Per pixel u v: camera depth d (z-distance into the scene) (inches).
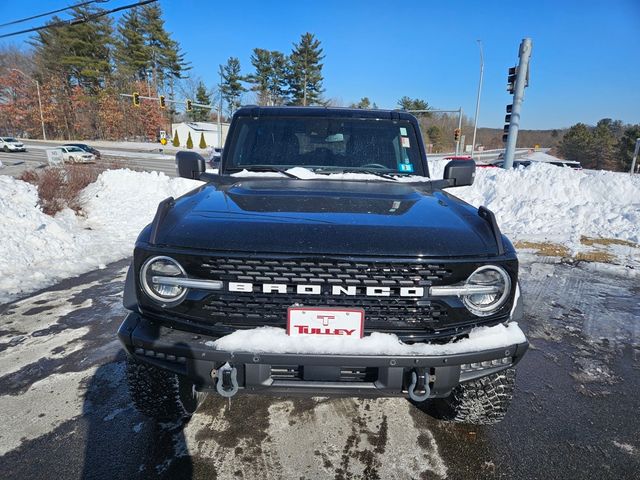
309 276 73.5
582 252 282.8
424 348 74.0
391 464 92.3
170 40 2797.7
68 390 120.0
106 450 95.9
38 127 2664.9
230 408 111.4
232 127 130.2
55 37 2476.6
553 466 92.7
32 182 373.7
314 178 111.8
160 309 77.7
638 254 279.9
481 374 80.6
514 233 333.7
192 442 98.7
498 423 106.8
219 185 110.6
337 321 73.1
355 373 76.3
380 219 82.0
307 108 134.2
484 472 90.6
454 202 100.6
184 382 97.0
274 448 96.9
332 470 90.4
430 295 74.5
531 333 163.6
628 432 105.1
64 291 205.6
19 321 168.9
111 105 2600.9
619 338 160.1
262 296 74.6
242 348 72.7
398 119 133.0
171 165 1268.5
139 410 99.3
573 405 116.4
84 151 1277.1
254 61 2876.5
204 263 74.0
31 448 96.5
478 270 75.3
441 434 102.2
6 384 123.2
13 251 244.1
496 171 456.1
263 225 77.6
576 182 410.9
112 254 276.5
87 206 389.4
